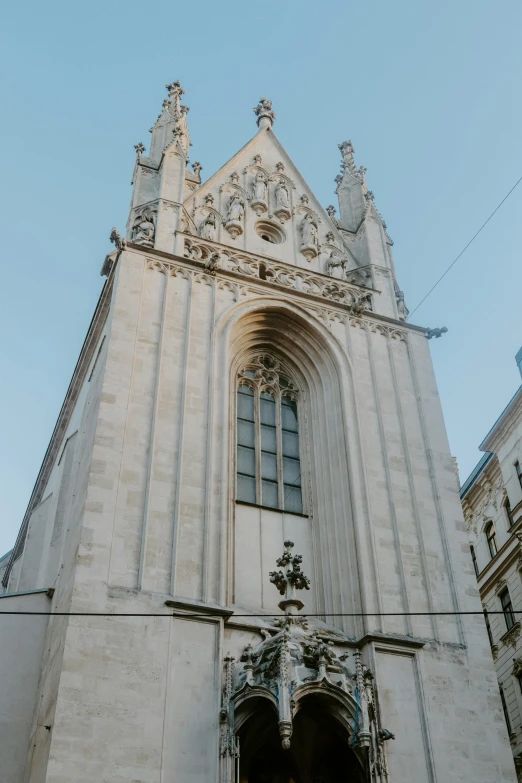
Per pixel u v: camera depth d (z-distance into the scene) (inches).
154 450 1100.5
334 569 1152.8
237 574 1123.9
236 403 1312.7
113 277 1348.4
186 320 1270.9
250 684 912.3
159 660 929.5
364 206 1689.2
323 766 979.3
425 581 1133.1
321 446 1295.5
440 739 986.1
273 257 1489.9
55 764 826.2
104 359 1184.8
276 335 1396.4
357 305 1430.9
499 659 1856.5
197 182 1615.4
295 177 1694.1
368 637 1034.7
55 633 991.0
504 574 1898.4
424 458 1275.8
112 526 1009.5
